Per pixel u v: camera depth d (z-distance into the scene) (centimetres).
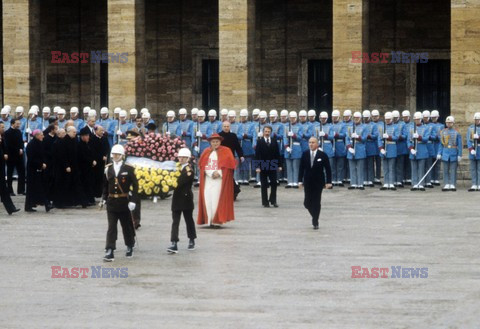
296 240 5803
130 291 4550
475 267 5000
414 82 10094
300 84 10438
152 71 10694
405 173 8531
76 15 10806
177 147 6128
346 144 8375
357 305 4256
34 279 4825
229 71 9206
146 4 10669
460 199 7550
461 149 8044
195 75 10662
